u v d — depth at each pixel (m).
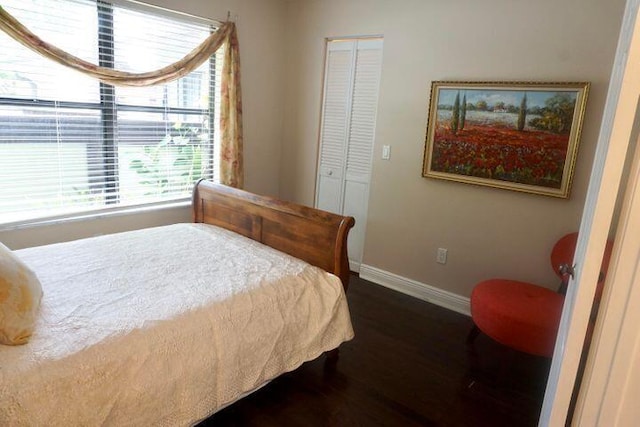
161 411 1.48
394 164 3.28
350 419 1.92
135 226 3.15
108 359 1.38
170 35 3.11
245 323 1.75
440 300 3.16
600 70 2.34
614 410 0.89
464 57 2.82
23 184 2.60
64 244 2.28
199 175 3.56
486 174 2.81
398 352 2.49
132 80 2.87
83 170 2.86
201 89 3.43
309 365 2.32
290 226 2.41
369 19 3.27
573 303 1.04
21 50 2.46
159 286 1.84
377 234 3.48
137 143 3.11
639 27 0.79
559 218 2.58
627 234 0.81
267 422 1.88
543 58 2.52
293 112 3.95
